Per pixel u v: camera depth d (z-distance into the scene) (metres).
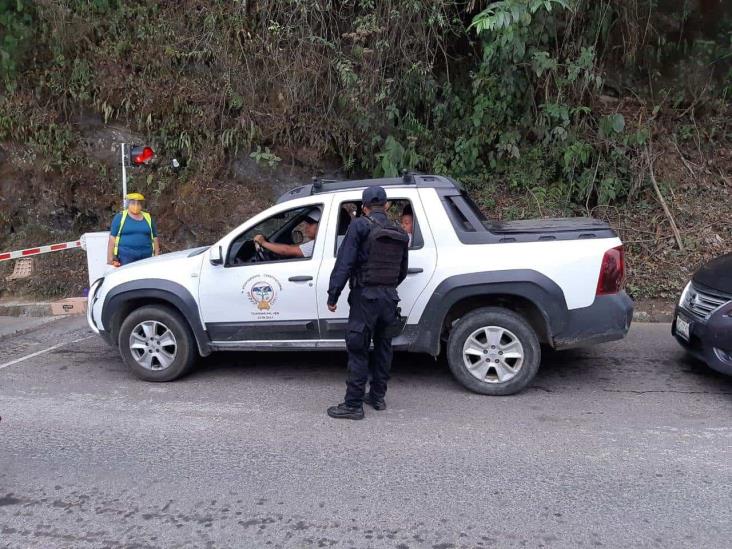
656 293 8.48
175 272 5.64
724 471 3.93
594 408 5.01
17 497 3.76
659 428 4.61
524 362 5.17
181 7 10.28
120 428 4.77
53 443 4.52
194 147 10.35
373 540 3.23
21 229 10.59
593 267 5.07
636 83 10.73
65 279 9.88
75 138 10.38
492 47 9.10
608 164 10.07
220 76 10.23
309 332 5.46
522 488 3.74
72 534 3.35
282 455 4.25
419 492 3.71
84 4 10.05
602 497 3.63
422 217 5.30
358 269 4.69
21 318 8.91
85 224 10.61
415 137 10.15
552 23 9.36
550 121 10.03
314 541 3.23
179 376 5.82
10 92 10.16
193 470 4.05
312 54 9.93
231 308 5.53
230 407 5.16
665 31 10.64
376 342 4.91
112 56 10.18
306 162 10.46
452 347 5.28
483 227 5.30
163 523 3.44
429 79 9.97
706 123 10.60
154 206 10.39
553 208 9.96
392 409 5.04
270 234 5.96
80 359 6.70
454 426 4.68
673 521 3.37
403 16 9.50
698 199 9.87
